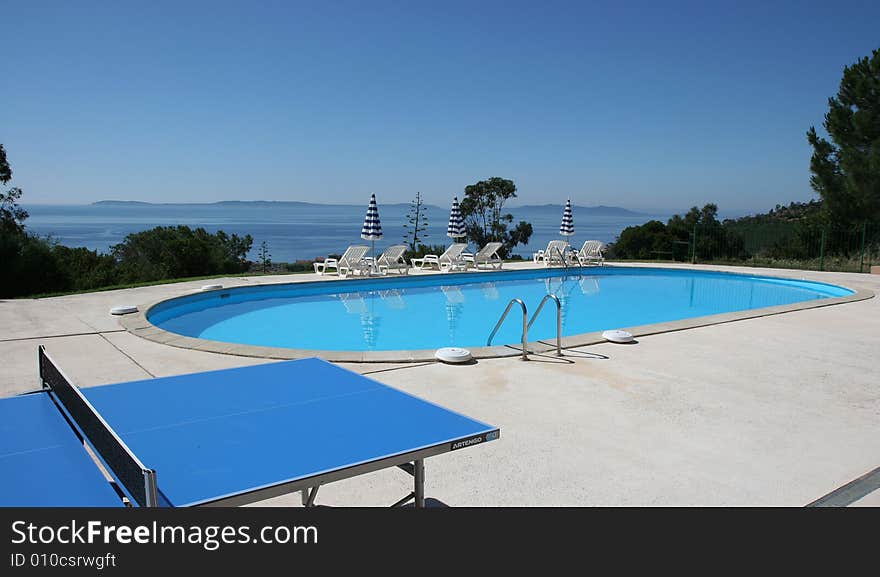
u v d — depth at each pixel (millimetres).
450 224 17062
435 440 2029
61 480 1700
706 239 20250
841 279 14180
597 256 18641
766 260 19484
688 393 4980
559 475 3424
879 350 6570
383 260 15328
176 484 1636
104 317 8117
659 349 6535
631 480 3369
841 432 4152
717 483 3340
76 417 2121
